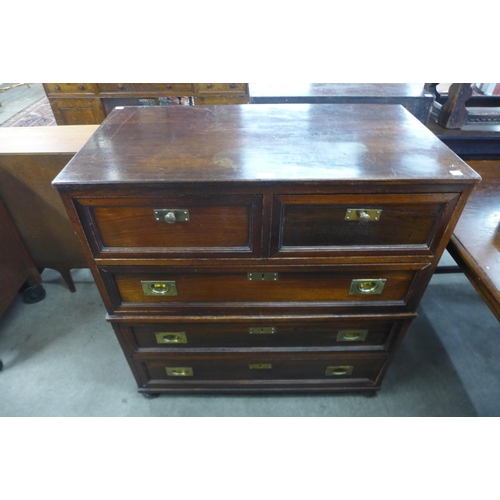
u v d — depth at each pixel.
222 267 0.86
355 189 0.72
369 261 0.84
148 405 1.26
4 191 1.32
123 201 0.74
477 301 1.68
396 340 1.06
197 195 0.73
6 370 1.38
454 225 0.78
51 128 1.41
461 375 1.36
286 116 1.01
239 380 1.23
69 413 1.24
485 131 1.55
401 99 1.44
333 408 1.25
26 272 1.54
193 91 2.32
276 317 0.99
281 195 0.72
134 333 1.05
